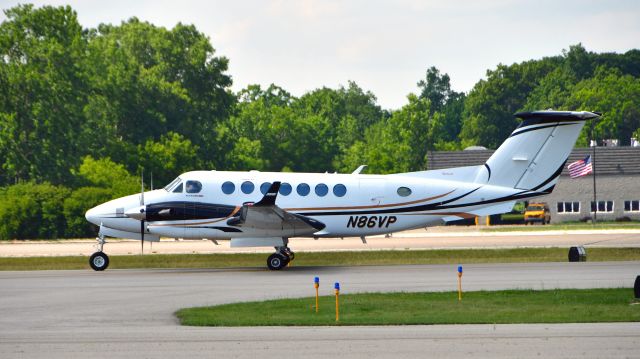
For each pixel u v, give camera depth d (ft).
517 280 193.88
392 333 132.67
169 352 120.47
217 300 169.68
